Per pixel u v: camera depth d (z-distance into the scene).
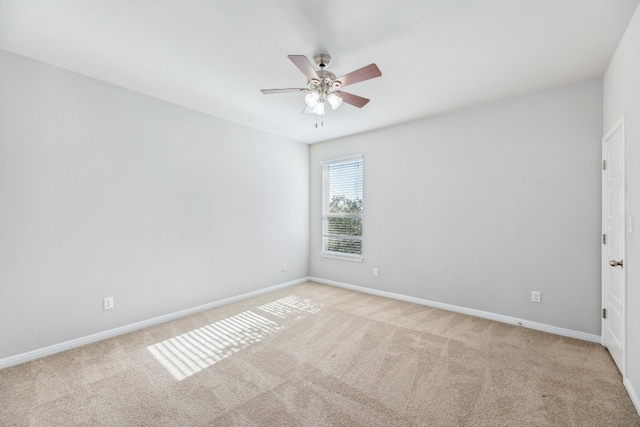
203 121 3.69
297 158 5.04
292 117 3.86
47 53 2.38
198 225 3.64
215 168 3.82
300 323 3.25
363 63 2.50
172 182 3.39
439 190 3.74
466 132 3.52
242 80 2.83
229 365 2.37
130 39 2.18
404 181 4.06
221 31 2.08
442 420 1.74
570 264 2.89
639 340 1.82
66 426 1.70
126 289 3.02
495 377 2.18
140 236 3.12
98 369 2.31
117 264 2.96
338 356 2.51
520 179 3.17
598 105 2.75
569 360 2.42
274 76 2.75
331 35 2.11
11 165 2.36
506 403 1.89
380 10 1.85
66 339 2.64
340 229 4.88
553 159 2.98
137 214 3.10
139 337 2.90
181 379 2.17
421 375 2.21
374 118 3.87
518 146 3.18
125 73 2.71
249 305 3.88
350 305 3.87
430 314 3.52
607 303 2.60
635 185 1.92
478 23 1.97
